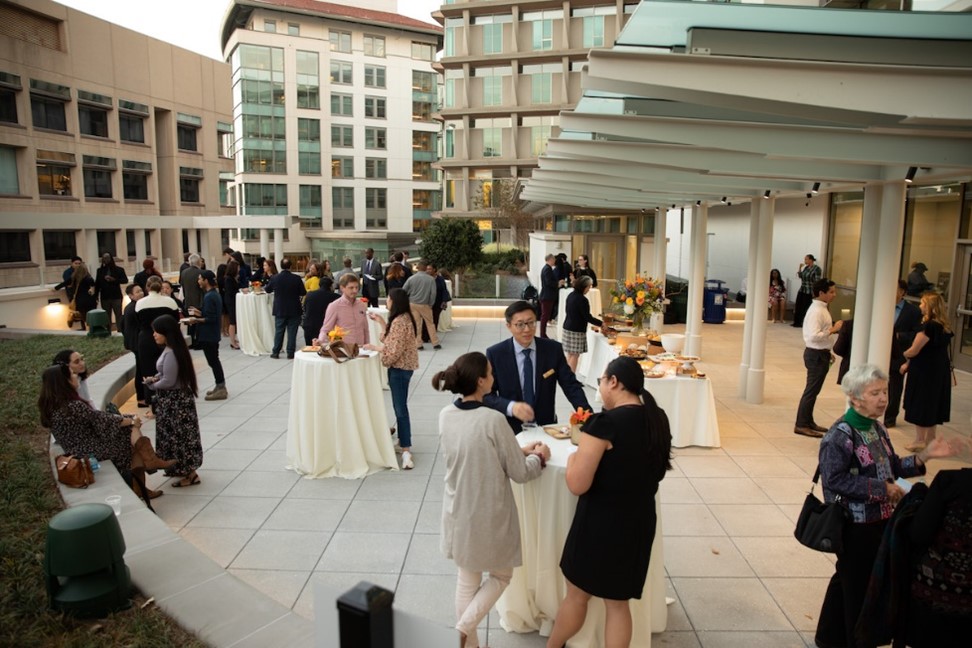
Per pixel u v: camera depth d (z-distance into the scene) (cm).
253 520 505
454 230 2294
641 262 1775
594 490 293
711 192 863
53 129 3384
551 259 1324
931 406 644
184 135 4438
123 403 891
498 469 311
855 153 480
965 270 1052
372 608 133
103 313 1249
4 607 335
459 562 312
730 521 508
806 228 1612
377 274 1502
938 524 263
